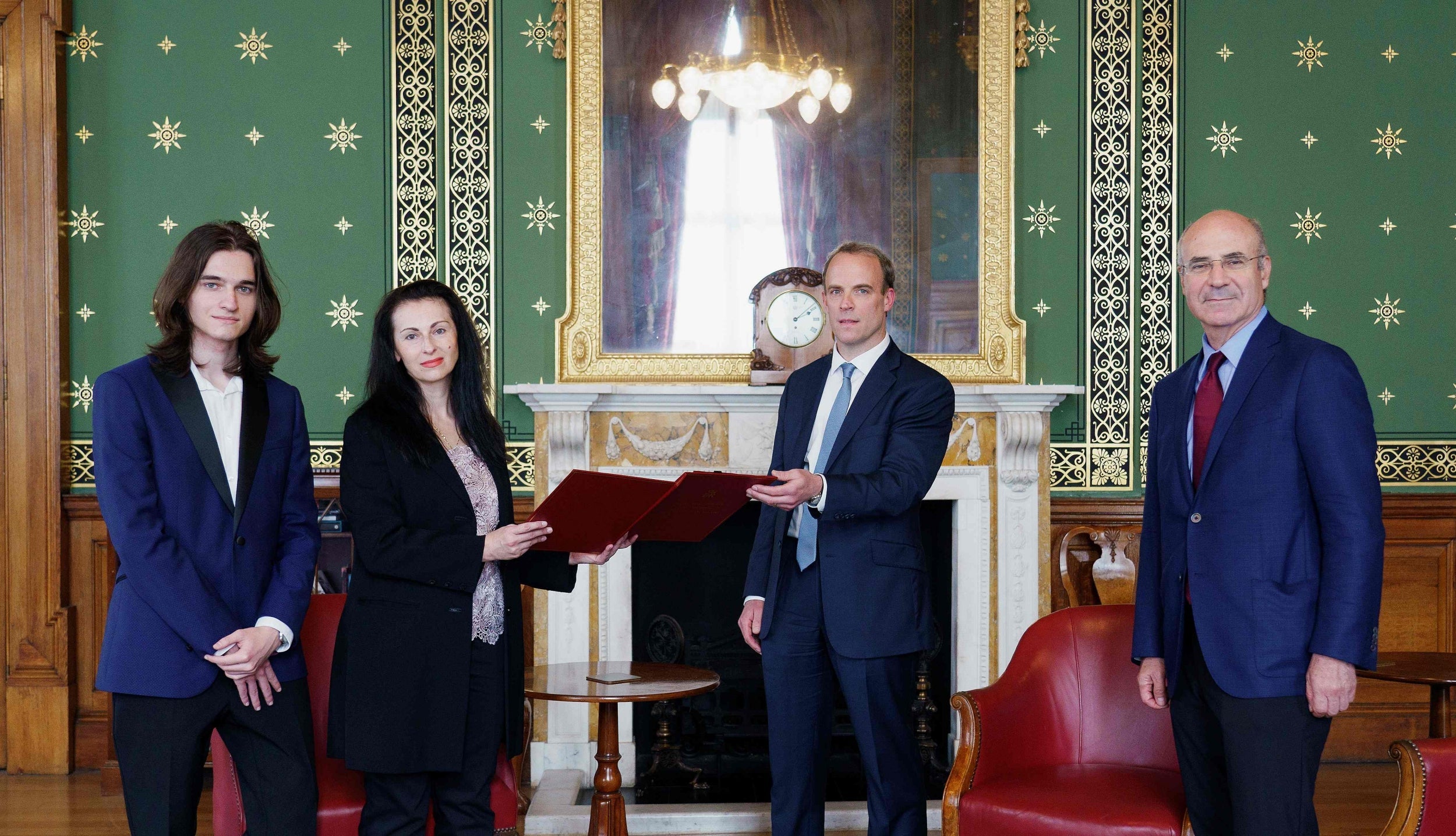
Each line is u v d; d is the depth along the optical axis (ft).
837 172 15.05
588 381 14.84
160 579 7.46
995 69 14.99
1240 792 7.24
